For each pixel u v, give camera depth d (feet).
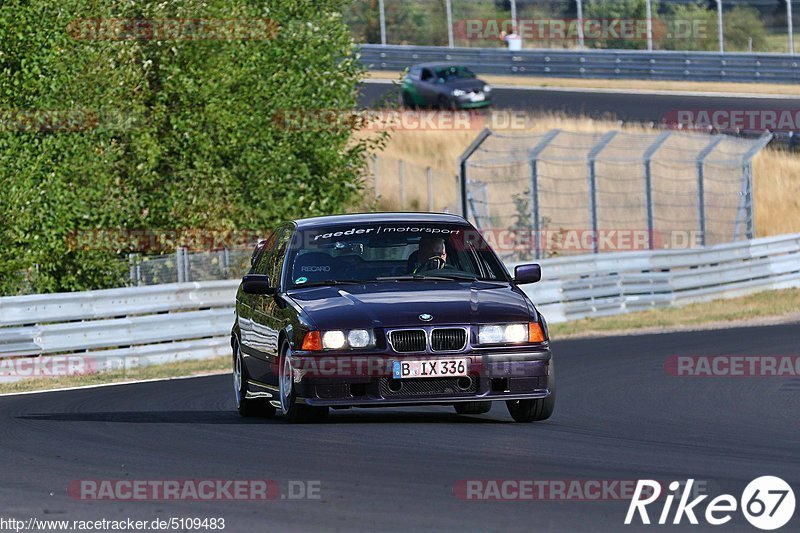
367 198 333.62
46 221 197.98
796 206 351.67
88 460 77.71
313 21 242.37
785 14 480.64
